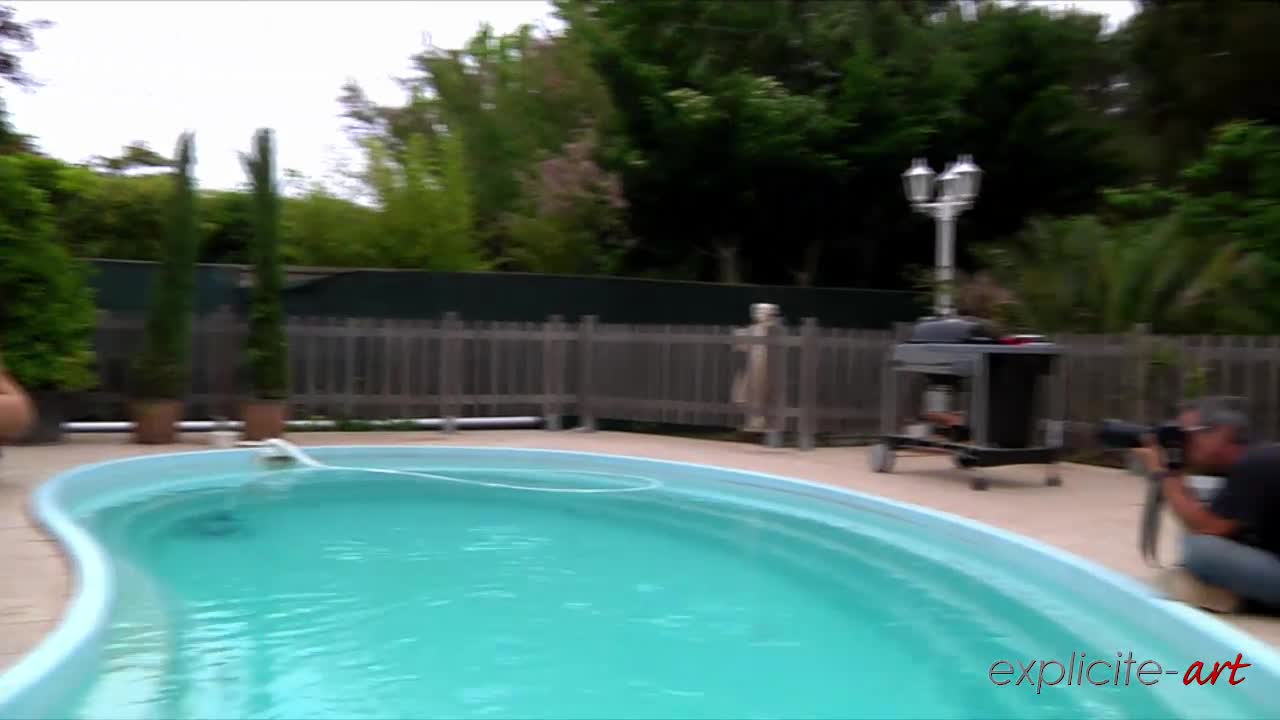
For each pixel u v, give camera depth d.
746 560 6.22
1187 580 4.48
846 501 7.64
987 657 4.39
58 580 4.50
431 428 12.11
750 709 3.72
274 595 5.20
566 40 23.52
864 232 18.75
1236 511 4.32
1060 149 17.34
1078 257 11.67
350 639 4.47
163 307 10.16
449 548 6.45
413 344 12.01
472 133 23.75
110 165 18.98
